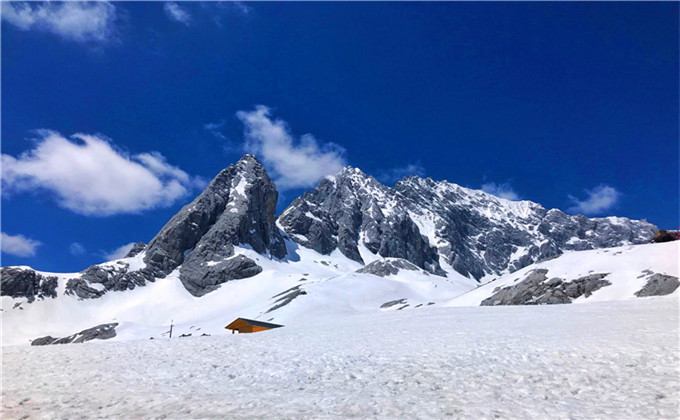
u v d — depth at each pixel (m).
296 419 12.38
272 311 157.50
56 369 19.95
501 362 18.33
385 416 12.48
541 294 94.38
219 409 13.50
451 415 12.39
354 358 20.92
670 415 11.56
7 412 13.21
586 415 11.94
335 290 183.00
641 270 87.81
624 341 20.20
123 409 13.62
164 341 29.67
